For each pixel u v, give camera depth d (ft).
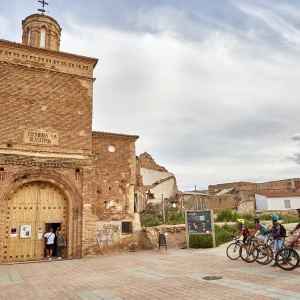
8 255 59.16
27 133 63.36
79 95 69.72
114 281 37.11
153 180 167.22
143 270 44.04
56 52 68.54
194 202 148.25
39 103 65.51
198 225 69.62
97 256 64.18
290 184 193.47
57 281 39.11
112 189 76.33
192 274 38.88
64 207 65.26
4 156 60.64
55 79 68.03
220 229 77.87
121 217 75.66
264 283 31.68
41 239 62.23
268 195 161.17
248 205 143.33
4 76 63.41
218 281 33.81
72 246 63.10
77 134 67.77
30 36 77.61
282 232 41.27
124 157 79.41
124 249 73.51
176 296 28.45
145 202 134.51
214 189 225.15
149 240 72.18
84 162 66.95
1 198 59.36
